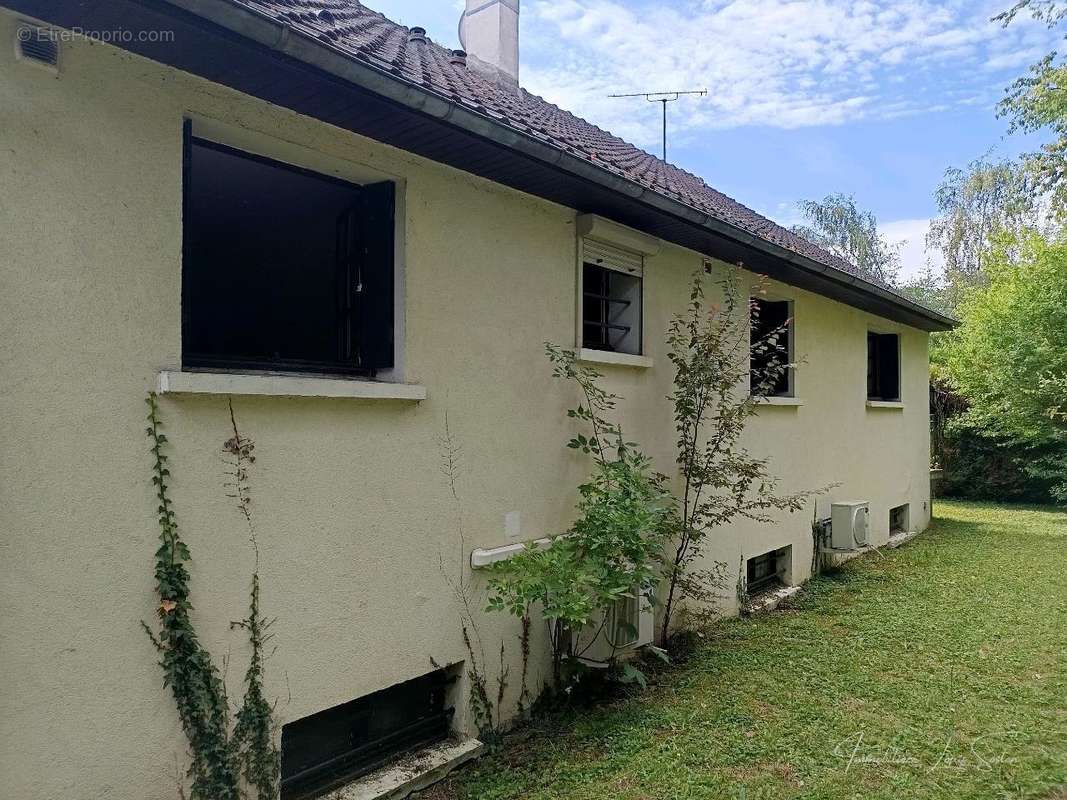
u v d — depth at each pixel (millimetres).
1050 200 15719
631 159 7480
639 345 5582
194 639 2785
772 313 7930
